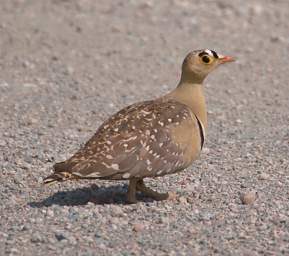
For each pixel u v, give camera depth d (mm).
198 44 25406
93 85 20891
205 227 11359
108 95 19969
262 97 20172
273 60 23812
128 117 11930
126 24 27422
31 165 14289
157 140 11773
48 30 26172
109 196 12773
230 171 14086
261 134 16719
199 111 12555
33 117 17766
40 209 12102
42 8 29016
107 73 22125
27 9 28750
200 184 13383
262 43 25672
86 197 12734
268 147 15602
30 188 13219
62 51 24078
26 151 15039
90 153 11555
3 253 10539
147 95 20109
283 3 30703
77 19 27672
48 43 24781
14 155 14766
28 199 12688
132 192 12250
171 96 12703
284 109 18984
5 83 20625
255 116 18391
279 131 16922
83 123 17500
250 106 19297
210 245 10719
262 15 28969
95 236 11008
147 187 12602
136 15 28625
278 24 28047
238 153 15203
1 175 13750
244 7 29594
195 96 12609
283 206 12227
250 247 10656
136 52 24312
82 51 24188
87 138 16266
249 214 11859
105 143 11609
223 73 22469
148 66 22953
